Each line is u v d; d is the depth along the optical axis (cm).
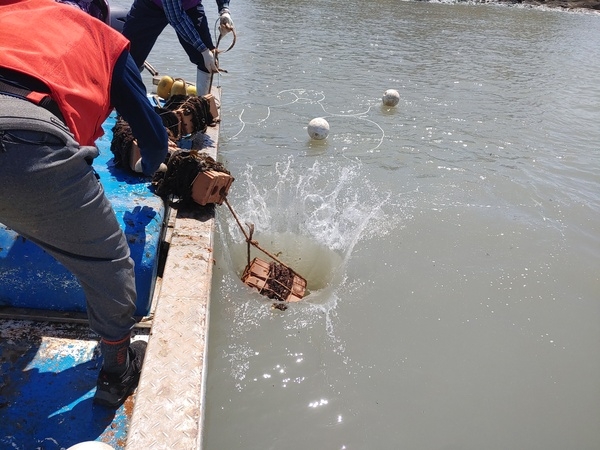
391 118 680
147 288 261
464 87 863
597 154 611
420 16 1720
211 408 261
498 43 1343
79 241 166
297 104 704
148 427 190
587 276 385
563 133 676
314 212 445
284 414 262
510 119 714
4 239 239
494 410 274
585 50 1348
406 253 396
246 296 333
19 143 141
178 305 247
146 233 271
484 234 427
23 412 204
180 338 228
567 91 888
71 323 249
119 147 328
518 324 335
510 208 472
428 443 254
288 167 518
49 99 158
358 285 358
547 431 265
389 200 470
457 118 700
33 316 247
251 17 1338
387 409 269
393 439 254
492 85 891
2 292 246
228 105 675
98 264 173
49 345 235
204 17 480
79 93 167
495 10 2170
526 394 286
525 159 582
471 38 1386
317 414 263
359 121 660
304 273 383
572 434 264
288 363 290
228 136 581
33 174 145
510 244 416
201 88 499
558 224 452
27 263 240
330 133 614
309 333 310
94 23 184
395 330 321
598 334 333
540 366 304
